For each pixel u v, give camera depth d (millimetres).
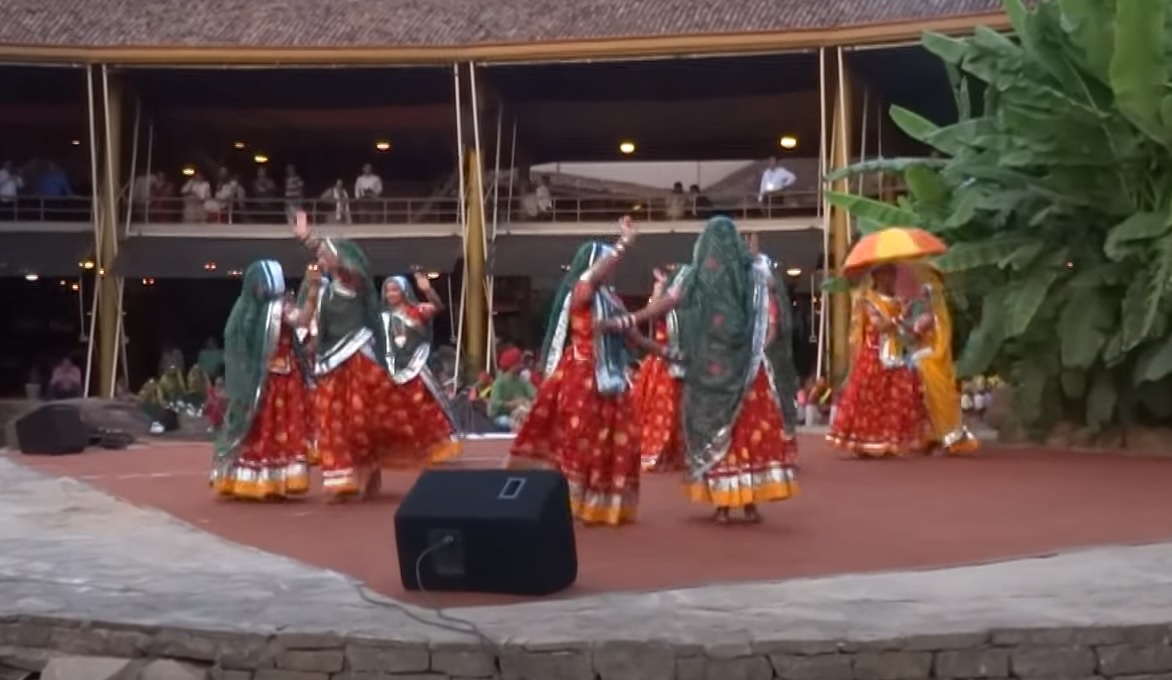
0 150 29531
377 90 27844
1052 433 14484
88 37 25828
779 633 5344
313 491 10367
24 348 30172
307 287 9727
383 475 11469
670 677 5223
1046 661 5363
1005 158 13344
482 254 26641
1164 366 12734
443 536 6055
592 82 27203
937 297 13219
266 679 5449
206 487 10734
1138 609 5711
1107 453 13547
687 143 29531
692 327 8234
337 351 9586
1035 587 6227
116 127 26766
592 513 8141
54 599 6129
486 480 6188
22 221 27469
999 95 14312
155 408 20922
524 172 29531
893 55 24656
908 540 7699
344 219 27859
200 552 7461
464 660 5309
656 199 27500
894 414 12828
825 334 24953
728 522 8328
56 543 7824
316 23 26703
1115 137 12734
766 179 26875
